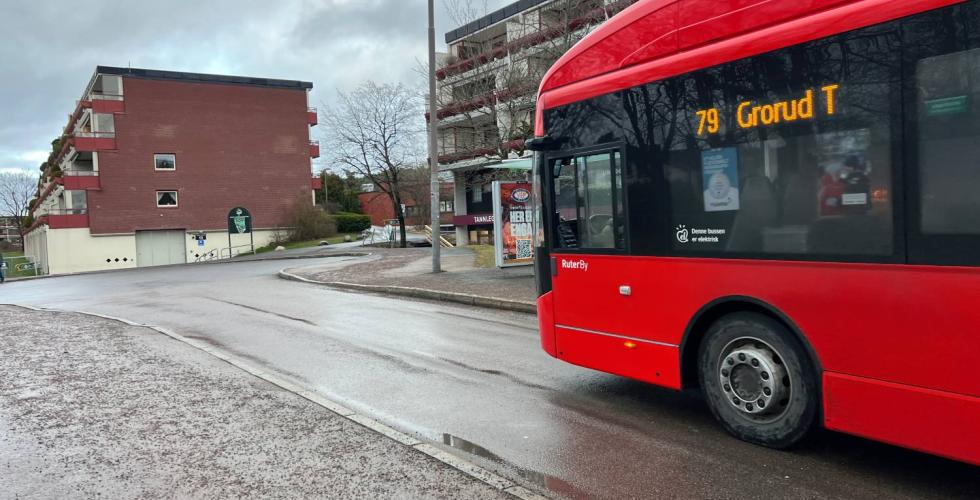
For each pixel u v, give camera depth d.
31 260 66.25
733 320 4.64
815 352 4.13
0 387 6.75
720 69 4.64
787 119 4.24
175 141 49.03
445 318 11.24
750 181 4.45
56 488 4.11
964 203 3.47
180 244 49.50
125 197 47.25
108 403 6.05
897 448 4.51
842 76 3.96
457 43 28.80
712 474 4.14
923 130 3.62
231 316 12.00
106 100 46.50
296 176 53.84
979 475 4.06
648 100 5.16
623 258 5.38
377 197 83.88
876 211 3.82
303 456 4.59
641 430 5.04
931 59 3.59
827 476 4.07
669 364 5.05
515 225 17.14
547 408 5.69
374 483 4.09
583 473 4.21
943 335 3.55
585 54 5.78
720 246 4.64
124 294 17.86
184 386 6.64
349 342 9.05
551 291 6.18
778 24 4.34
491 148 27.06
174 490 4.04
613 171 5.45
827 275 4.04
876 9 3.81
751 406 4.56
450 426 5.25
